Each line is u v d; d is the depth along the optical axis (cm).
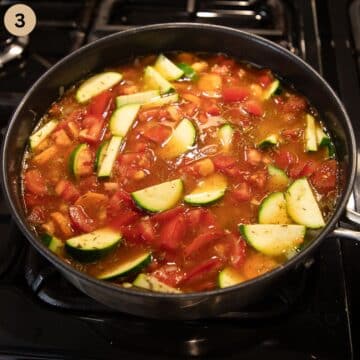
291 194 38
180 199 38
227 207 38
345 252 40
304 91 44
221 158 40
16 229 42
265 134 43
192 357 36
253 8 57
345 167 38
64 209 39
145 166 40
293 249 36
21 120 41
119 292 31
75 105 45
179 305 32
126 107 44
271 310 37
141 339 37
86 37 55
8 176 37
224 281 35
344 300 38
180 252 36
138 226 37
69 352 36
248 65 47
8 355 36
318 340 36
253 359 36
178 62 48
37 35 55
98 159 41
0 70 52
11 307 38
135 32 45
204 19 57
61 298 38
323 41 55
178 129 42
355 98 49
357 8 56
